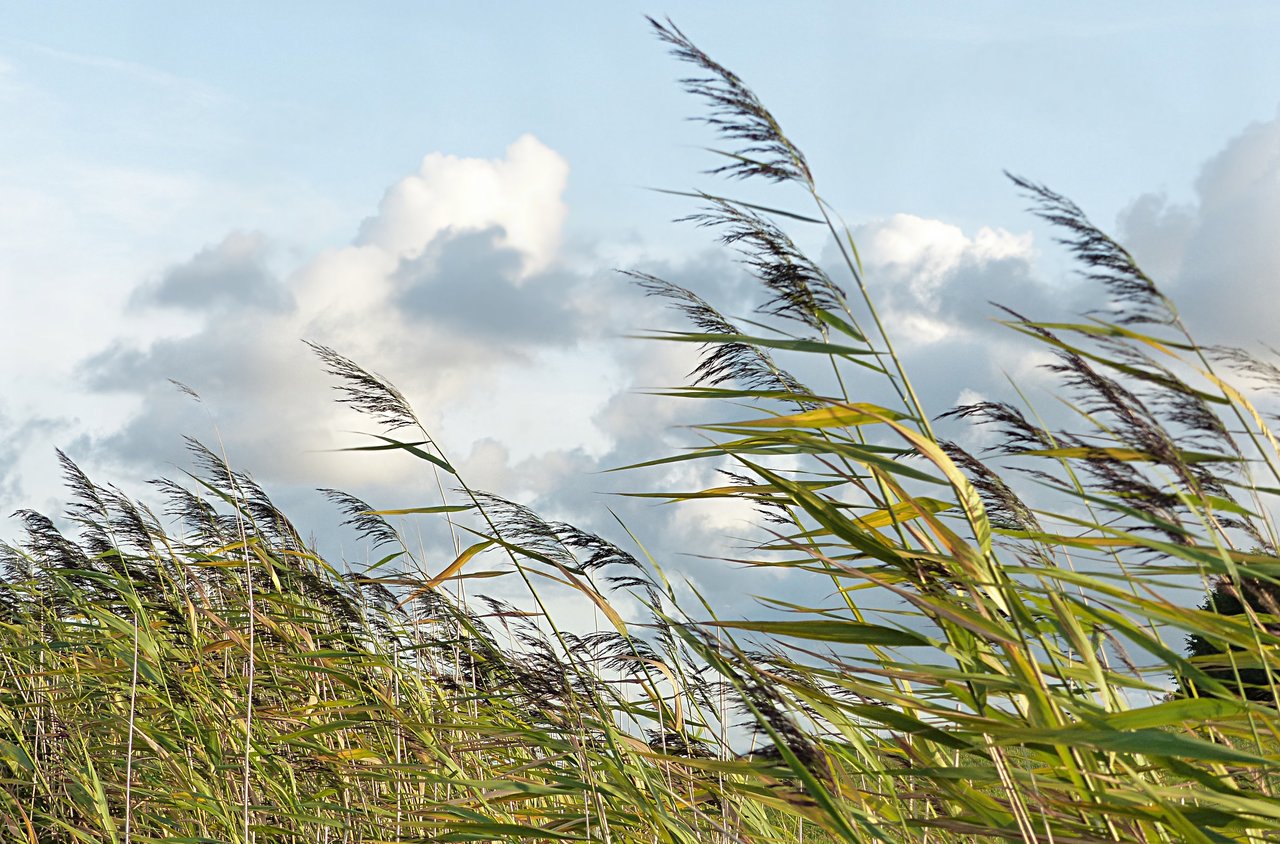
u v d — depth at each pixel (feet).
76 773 16.42
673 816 9.78
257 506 17.26
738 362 9.71
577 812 11.27
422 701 14.23
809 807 7.31
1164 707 6.07
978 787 8.46
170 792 16.63
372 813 14.37
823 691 7.70
